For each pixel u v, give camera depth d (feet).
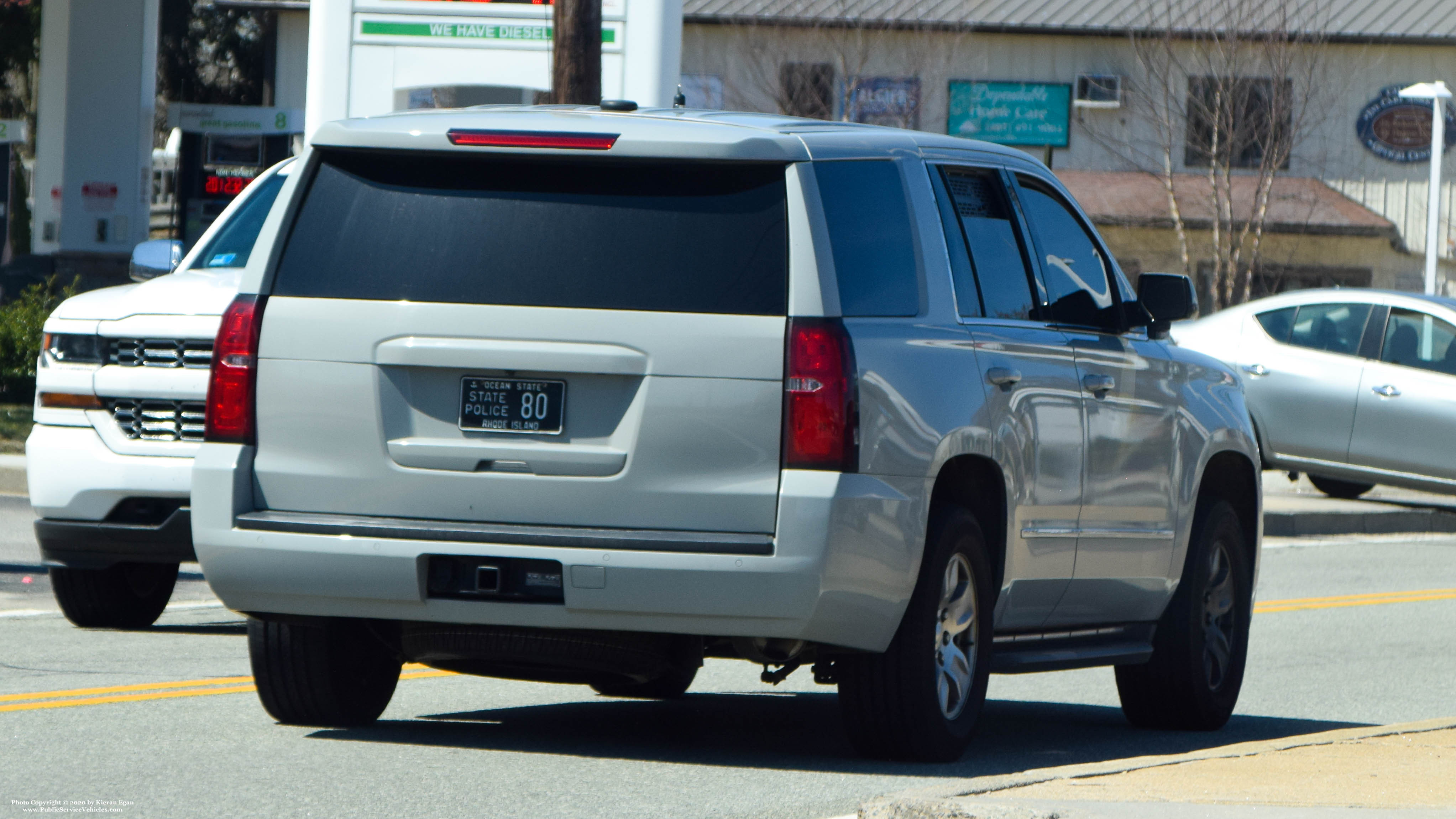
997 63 406.00
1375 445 180.65
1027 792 58.18
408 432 63.57
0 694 79.71
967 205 71.92
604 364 61.98
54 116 341.21
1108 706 91.56
